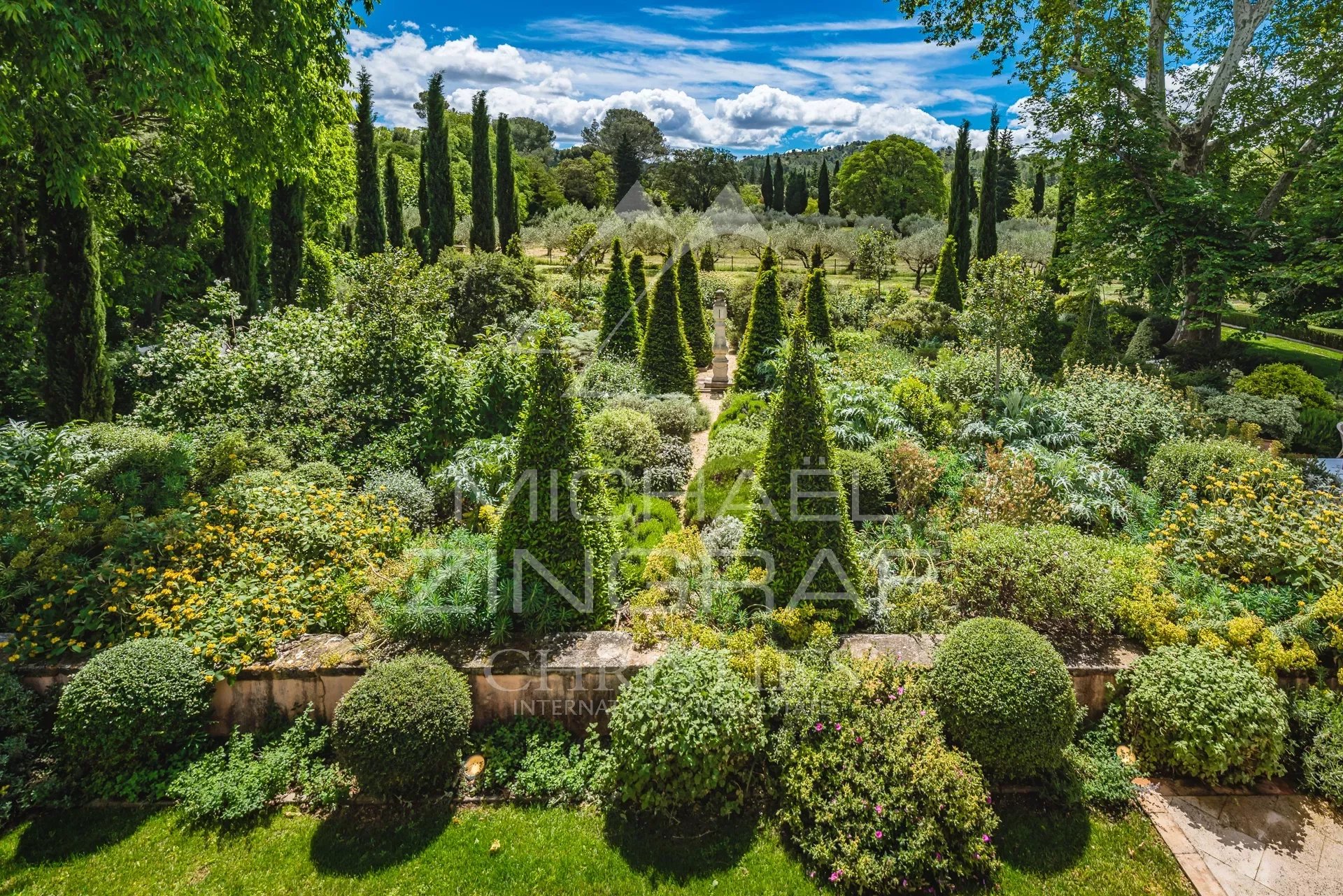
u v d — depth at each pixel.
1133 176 13.19
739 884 3.33
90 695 3.77
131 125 9.96
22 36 5.42
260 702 4.22
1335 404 10.43
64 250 7.56
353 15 8.94
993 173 20.77
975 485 6.45
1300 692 4.21
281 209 14.38
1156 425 8.05
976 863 3.31
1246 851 3.52
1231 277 11.82
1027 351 11.81
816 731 3.78
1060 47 13.86
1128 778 3.92
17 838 3.57
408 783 3.74
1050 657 3.86
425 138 24.64
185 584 4.73
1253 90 13.54
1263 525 5.12
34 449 6.07
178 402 7.54
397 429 7.57
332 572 5.00
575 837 3.59
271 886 3.32
